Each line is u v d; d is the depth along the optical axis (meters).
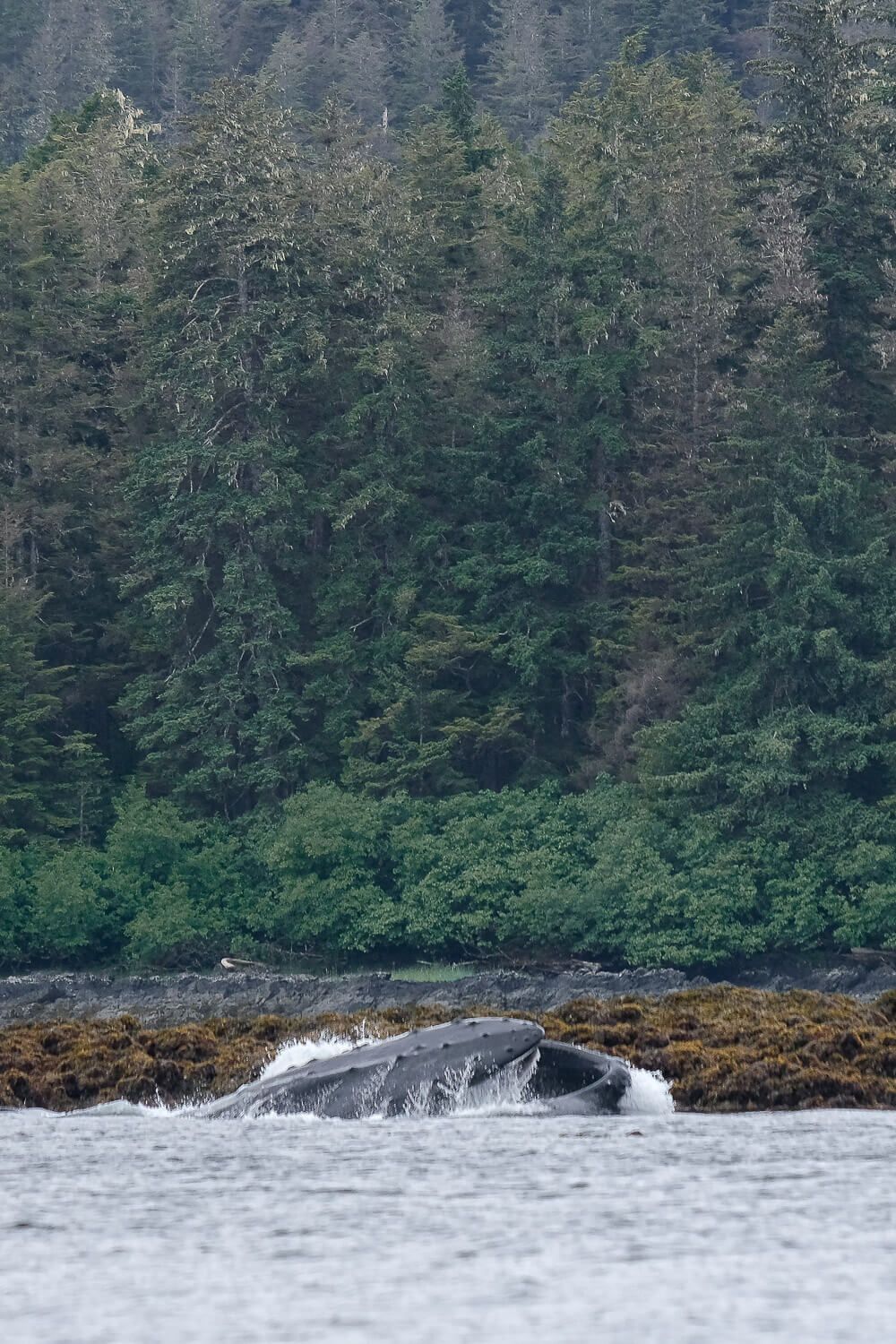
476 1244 12.12
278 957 73.75
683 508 81.31
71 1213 13.67
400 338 84.75
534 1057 19.98
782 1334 9.77
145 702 83.81
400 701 79.00
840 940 67.19
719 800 72.12
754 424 76.25
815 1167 15.27
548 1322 10.06
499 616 82.19
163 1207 13.88
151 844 76.12
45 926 73.56
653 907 69.00
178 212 84.50
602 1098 19.73
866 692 72.56
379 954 74.12
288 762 79.25
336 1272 11.41
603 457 84.38
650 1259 11.56
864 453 80.25
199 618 83.56
